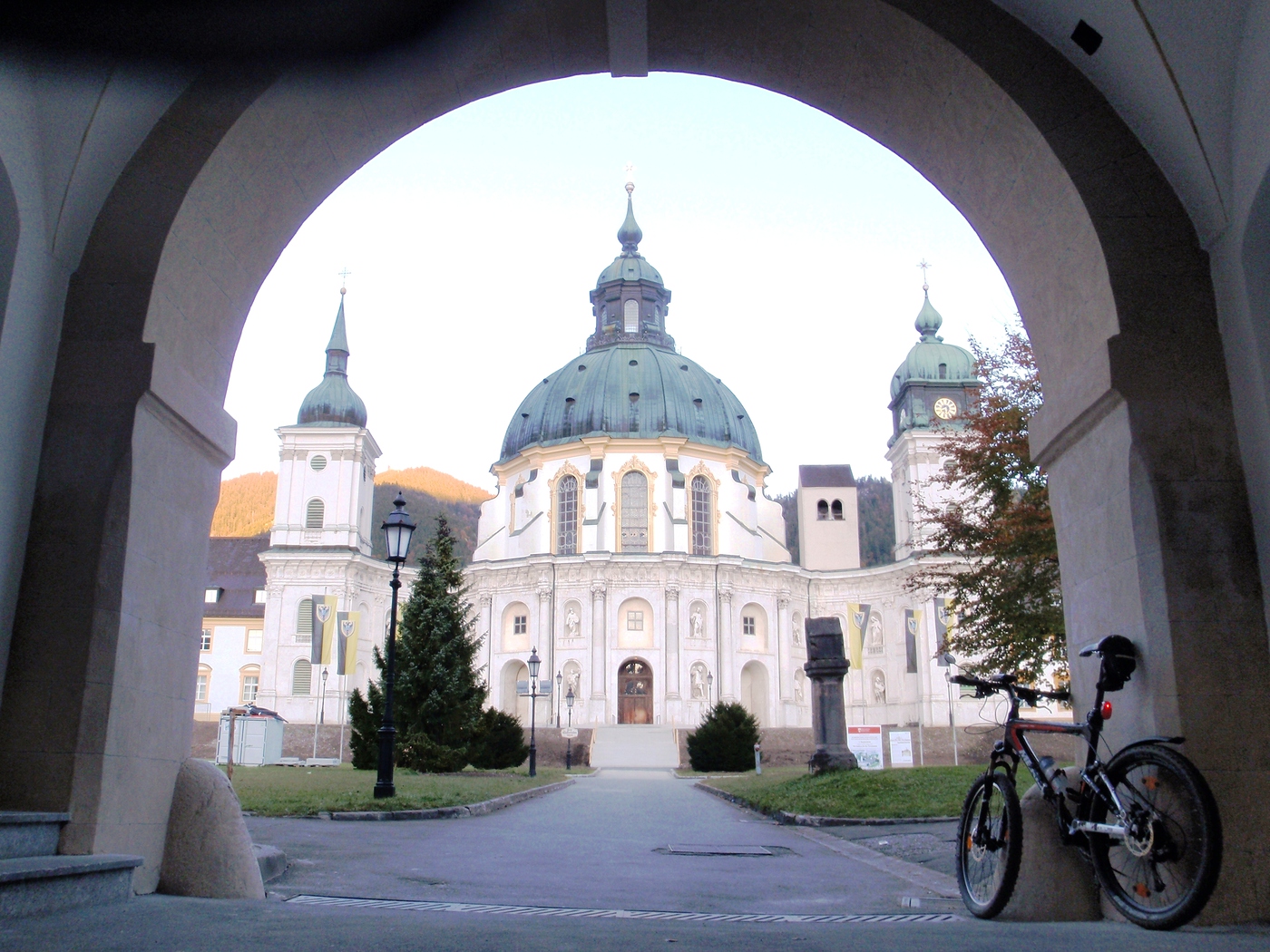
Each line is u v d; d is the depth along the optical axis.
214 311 8.68
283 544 80.56
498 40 8.90
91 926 4.91
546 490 83.25
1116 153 7.86
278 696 77.31
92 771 6.88
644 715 76.88
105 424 7.38
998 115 8.22
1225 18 7.07
